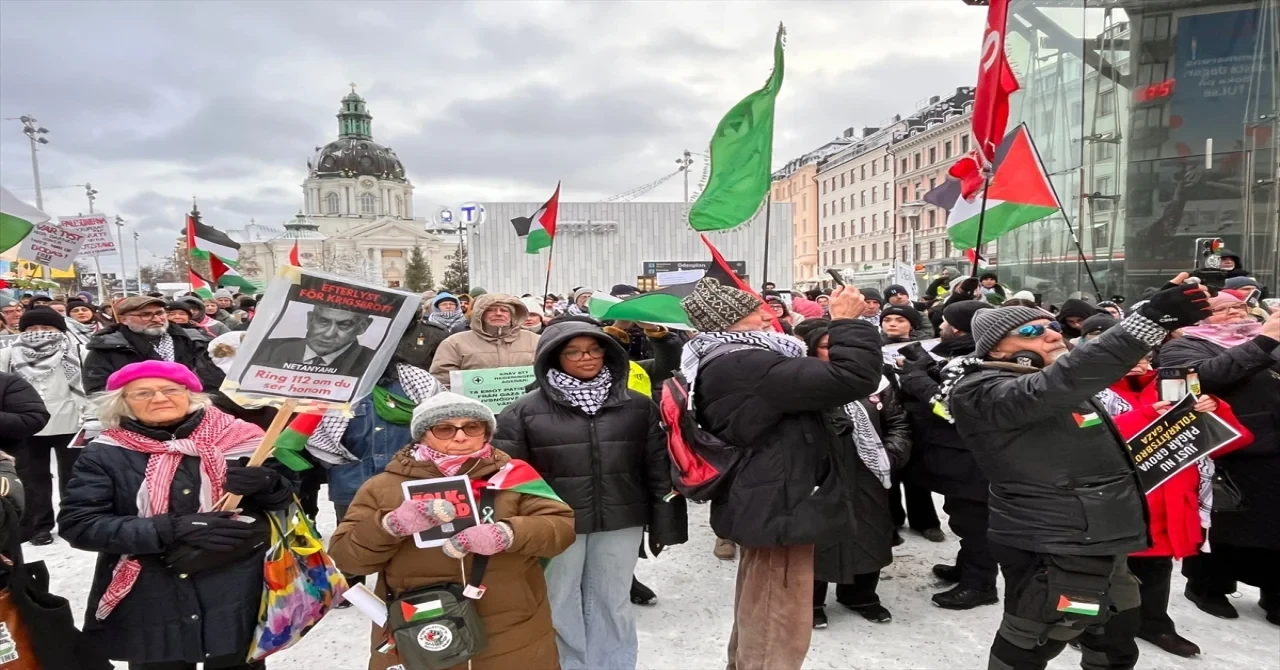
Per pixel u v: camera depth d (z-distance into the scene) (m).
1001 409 2.23
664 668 3.15
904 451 3.72
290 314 2.21
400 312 2.35
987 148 5.15
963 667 3.11
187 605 2.18
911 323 4.67
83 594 4.02
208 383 4.98
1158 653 3.17
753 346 2.44
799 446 2.41
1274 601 3.47
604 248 24.48
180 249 56.41
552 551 2.19
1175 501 3.12
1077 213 14.27
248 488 2.15
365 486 2.19
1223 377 3.27
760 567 2.54
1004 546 2.39
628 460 2.80
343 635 3.50
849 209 61.31
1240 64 11.82
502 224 24.09
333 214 99.88
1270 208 11.68
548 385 2.80
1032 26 15.54
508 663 2.18
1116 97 13.30
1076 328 4.84
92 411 2.46
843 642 3.36
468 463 2.22
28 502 4.92
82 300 9.36
